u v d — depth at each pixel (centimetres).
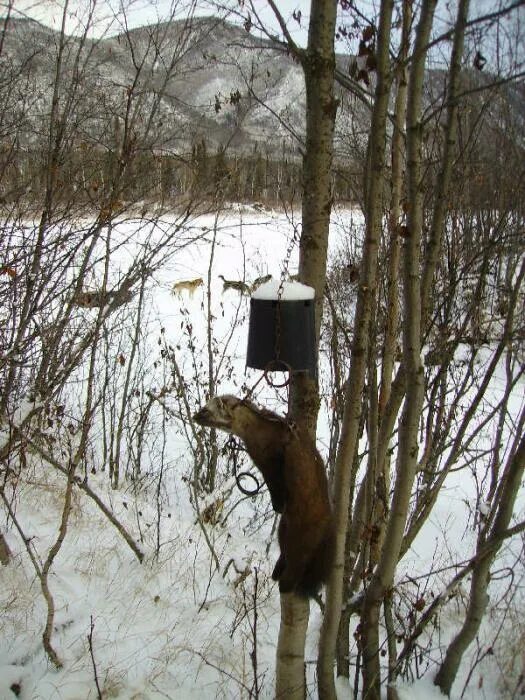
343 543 346
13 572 518
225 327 1448
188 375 1054
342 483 339
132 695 429
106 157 566
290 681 364
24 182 545
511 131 415
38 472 702
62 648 459
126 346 955
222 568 601
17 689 418
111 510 662
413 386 335
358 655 411
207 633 500
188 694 437
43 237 524
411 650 403
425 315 402
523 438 377
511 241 431
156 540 624
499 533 381
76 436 827
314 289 345
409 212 319
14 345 517
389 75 300
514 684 439
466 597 527
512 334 408
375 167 313
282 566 343
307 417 346
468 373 467
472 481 750
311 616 530
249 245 2452
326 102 330
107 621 496
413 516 458
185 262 2244
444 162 359
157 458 891
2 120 525
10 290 516
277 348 313
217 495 661
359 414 334
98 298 636
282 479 308
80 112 560
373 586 383
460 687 446
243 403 305
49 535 593
